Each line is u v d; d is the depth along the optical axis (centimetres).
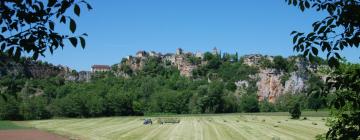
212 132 9075
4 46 775
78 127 12038
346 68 1151
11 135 9225
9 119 18088
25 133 9775
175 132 9181
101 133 9331
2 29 774
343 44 954
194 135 8325
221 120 14525
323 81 1163
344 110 1332
